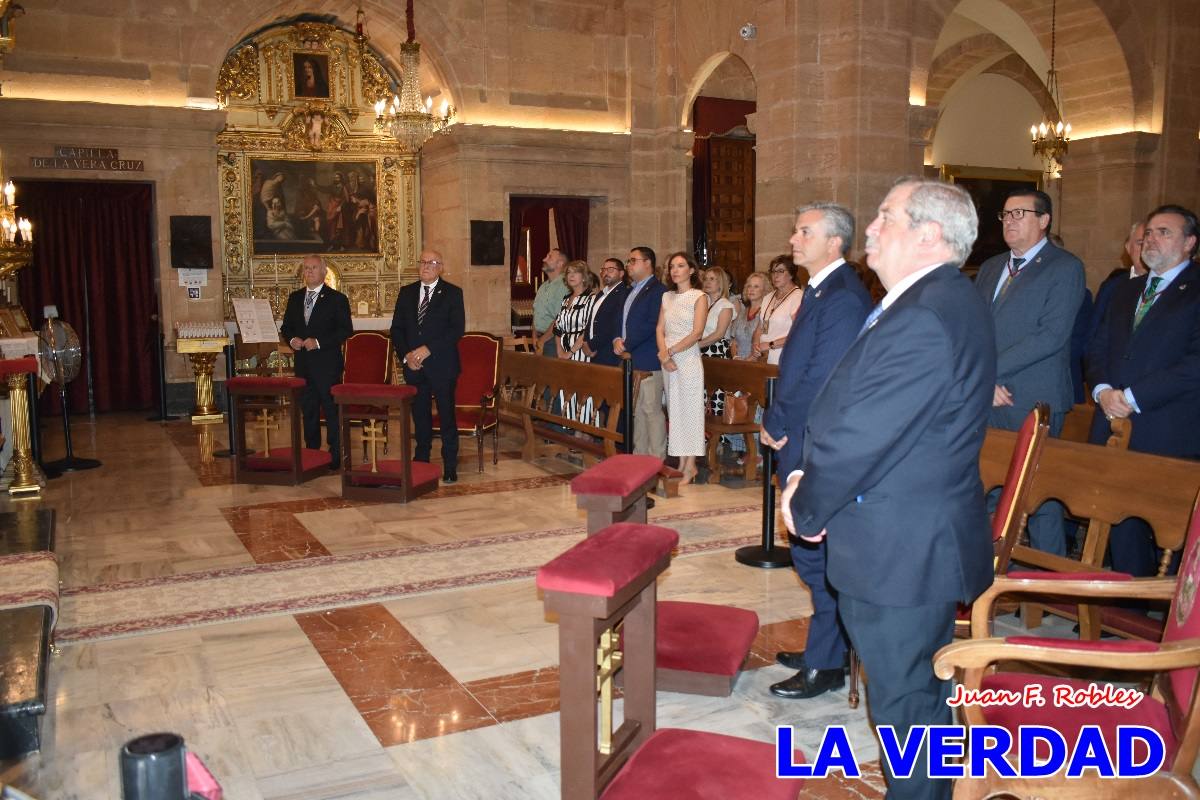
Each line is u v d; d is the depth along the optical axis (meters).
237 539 6.11
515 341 11.73
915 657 2.49
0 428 7.83
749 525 6.33
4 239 8.51
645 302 7.39
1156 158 12.88
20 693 3.37
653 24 13.94
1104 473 3.86
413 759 3.37
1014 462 3.16
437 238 14.03
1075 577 2.99
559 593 2.47
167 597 5.01
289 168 13.73
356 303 14.26
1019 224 4.42
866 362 2.36
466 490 7.43
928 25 11.02
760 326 8.12
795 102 10.80
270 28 13.45
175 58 11.79
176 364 11.97
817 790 3.20
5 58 11.02
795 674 3.96
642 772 2.58
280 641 4.44
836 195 10.80
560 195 13.81
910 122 10.95
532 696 3.86
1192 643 2.27
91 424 11.28
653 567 2.77
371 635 4.50
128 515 6.72
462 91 13.12
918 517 2.42
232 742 3.49
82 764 3.33
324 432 10.23
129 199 12.30
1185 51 12.85
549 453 8.95
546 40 13.60
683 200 13.95
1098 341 4.79
